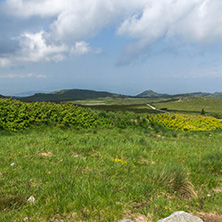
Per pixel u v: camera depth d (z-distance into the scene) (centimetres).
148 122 2269
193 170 680
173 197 472
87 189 440
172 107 12662
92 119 1862
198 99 15512
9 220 326
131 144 1050
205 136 2091
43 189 436
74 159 672
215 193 504
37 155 714
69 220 338
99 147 922
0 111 1338
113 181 499
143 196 444
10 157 671
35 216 340
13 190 428
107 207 385
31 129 1421
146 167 653
